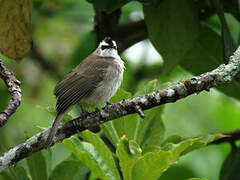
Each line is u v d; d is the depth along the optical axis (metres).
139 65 14.00
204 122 14.65
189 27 9.48
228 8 10.40
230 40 8.87
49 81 15.34
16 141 14.15
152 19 9.50
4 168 7.23
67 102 9.49
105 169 6.99
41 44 16.47
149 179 6.73
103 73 10.01
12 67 15.02
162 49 9.59
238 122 14.46
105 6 9.14
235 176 9.28
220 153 12.74
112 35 11.21
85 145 7.05
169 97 7.44
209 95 14.97
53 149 12.95
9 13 8.79
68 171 7.84
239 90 10.45
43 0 12.84
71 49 15.50
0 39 9.09
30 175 8.14
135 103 7.48
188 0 9.38
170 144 6.84
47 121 14.82
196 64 10.42
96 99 10.00
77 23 16.22
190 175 12.02
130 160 6.65
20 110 14.81
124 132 7.86
